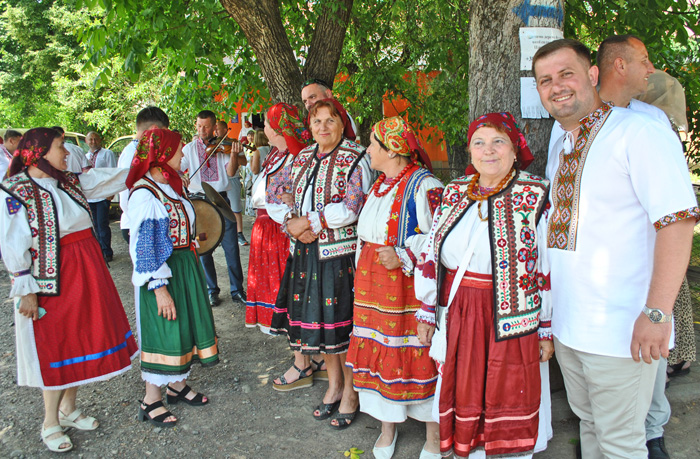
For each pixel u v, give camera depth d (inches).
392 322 97.3
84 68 196.7
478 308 82.4
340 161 111.3
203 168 202.1
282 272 135.6
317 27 185.9
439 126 268.7
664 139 71.6
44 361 105.0
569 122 82.9
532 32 107.5
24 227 101.1
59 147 107.6
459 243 83.7
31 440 113.3
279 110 127.9
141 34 193.9
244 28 174.6
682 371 129.3
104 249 271.3
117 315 115.5
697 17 164.6
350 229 112.0
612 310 77.7
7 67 790.5
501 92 111.0
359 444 109.4
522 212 80.7
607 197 76.9
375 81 256.2
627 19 160.1
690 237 70.1
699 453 102.3
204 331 119.3
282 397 130.6
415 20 245.9
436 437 100.3
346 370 115.6
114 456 107.2
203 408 126.0
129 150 168.1
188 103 268.5
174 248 114.9
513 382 81.7
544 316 83.3
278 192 124.9
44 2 753.0
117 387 137.9
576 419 113.7
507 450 84.0
